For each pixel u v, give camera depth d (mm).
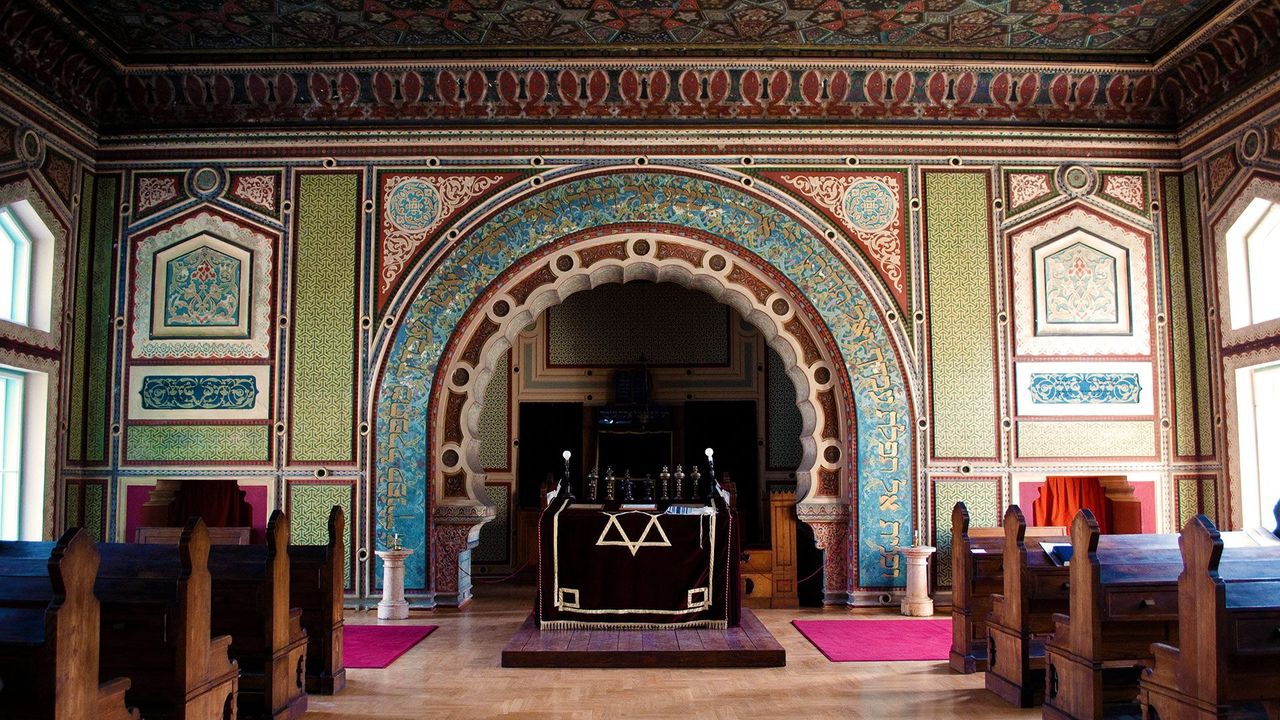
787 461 12562
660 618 7750
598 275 9945
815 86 9641
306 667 6289
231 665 5137
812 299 9750
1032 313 9664
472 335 9773
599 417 12328
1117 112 9852
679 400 12711
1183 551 4484
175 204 9648
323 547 6363
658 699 6098
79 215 9391
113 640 4672
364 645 7734
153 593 4770
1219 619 4230
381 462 9453
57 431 9070
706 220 9797
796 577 9781
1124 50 9312
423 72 9461
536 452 12484
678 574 7797
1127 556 5512
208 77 9430
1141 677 4793
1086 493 9617
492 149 9766
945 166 9781
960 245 9719
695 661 6984
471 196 9734
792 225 9758
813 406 9789
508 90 9641
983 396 9594
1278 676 4336
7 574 4953
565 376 12672
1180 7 8430
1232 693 4309
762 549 9898
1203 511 9469
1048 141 9820
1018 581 5918
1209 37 8727
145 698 4711
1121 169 9828
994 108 9805
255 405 9469
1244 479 8969
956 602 6969
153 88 9516
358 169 9719
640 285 12859
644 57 9367
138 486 9375
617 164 9781
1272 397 8859
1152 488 9516
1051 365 9617
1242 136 8875
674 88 9648
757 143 9797
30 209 8695
